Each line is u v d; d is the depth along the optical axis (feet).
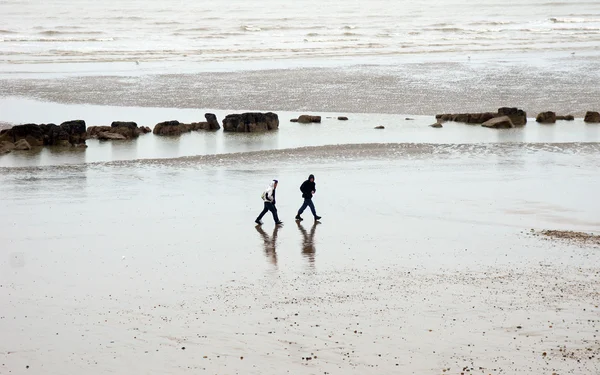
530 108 312.09
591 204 154.20
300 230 137.59
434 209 151.84
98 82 387.75
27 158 217.36
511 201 157.48
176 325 92.63
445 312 95.91
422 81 389.60
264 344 86.94
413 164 202.39
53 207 155.74
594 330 89.86
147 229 138.72
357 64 464.24
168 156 219.20
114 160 213.25
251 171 194.80
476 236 131.75
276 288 105.81
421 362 81.97
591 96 341.00
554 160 206.69
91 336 89.66
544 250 122.52
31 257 121.29
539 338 87.76
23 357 84.17
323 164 203.72
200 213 150.82
